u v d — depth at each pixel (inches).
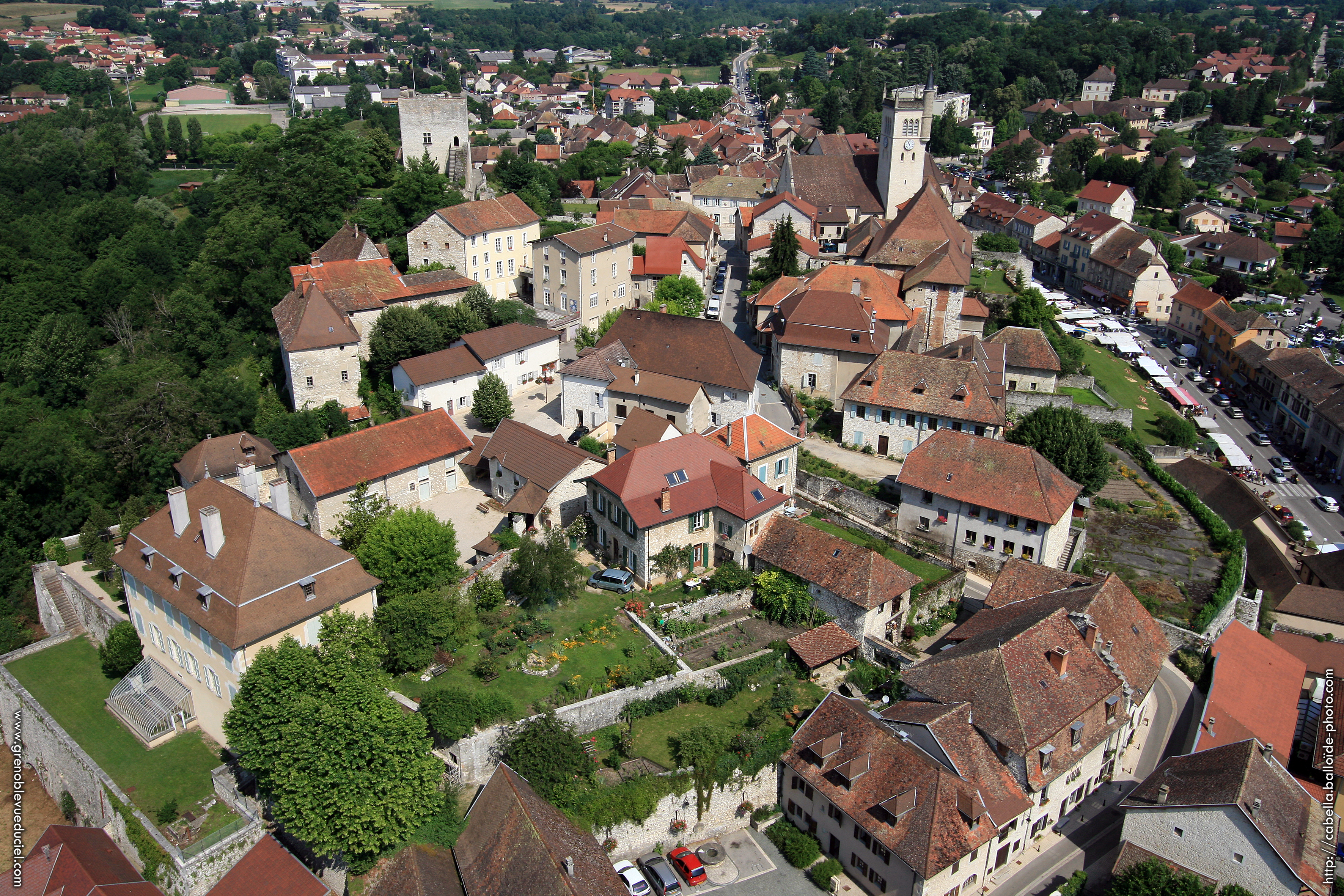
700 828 2235.5
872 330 4084.6
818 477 3503.9
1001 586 2844.5
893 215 5831.7
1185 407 5118.1
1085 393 4687.5
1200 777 2148.1
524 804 1941.4
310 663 2078.0
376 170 5610.2
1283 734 2554.1
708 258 5792.3
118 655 2659.9
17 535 3380.9
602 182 7642.7
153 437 3464.6
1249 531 3750.0
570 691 2369.6
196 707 2468.0
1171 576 3240.7
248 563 2252.7
